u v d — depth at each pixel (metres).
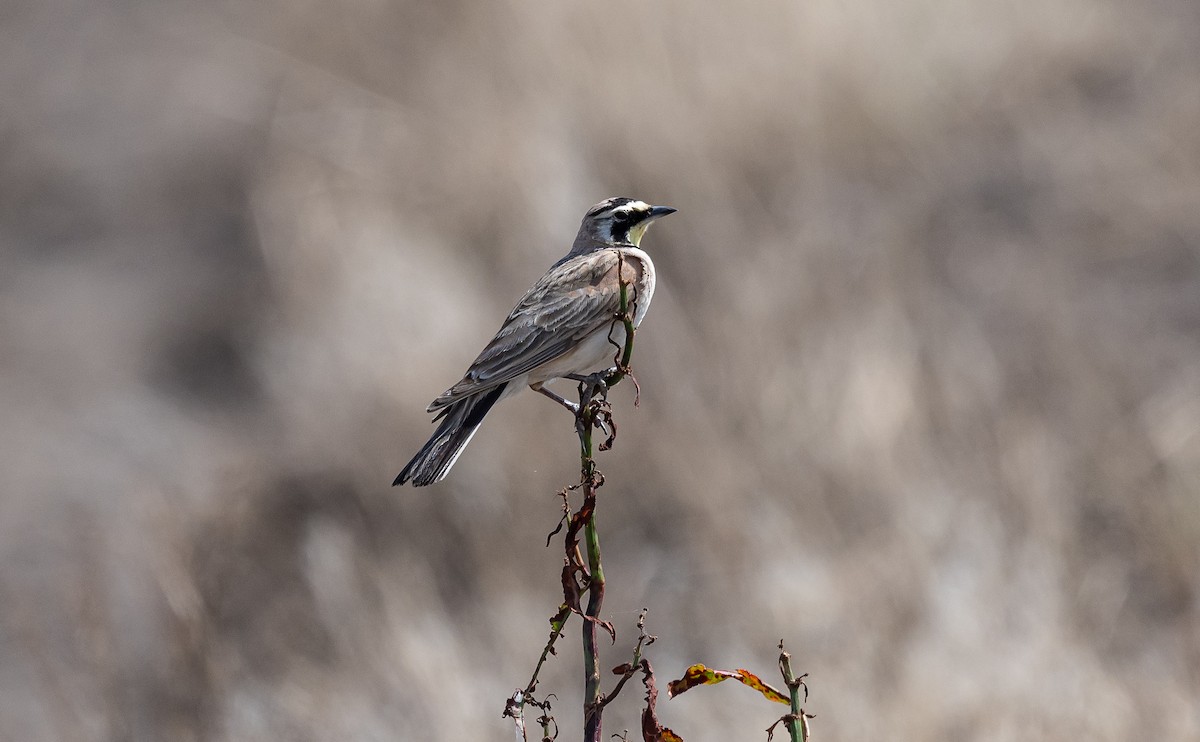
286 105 21.38
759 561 12.03
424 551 13.20
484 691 11.45
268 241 18.75
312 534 12.99
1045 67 19.00
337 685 11.59
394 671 11.43
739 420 13.37
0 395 19.02
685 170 16.95
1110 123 18.22
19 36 28.39
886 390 12.98
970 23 19.28
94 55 27.03
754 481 12.73
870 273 15.23
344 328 16.36
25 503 16.36
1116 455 12.71
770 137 17.84
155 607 12.64
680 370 13.90
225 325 19.09
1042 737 9.75
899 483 12.27
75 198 23.55
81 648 12.07
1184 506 11.84
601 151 17.75
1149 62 18.97
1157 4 20.20
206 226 21.86
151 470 16.55
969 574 11.12
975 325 15.02
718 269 15.45
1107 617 11.03
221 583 12.92
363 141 19.41
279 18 23.66
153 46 26.73
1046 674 10.21
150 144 24.06
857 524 12.19
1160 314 15.25
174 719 11.51
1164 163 17.14
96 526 14.70
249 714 11.46
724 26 18.81
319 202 18.33
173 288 20.59
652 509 13.07
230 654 12.08
